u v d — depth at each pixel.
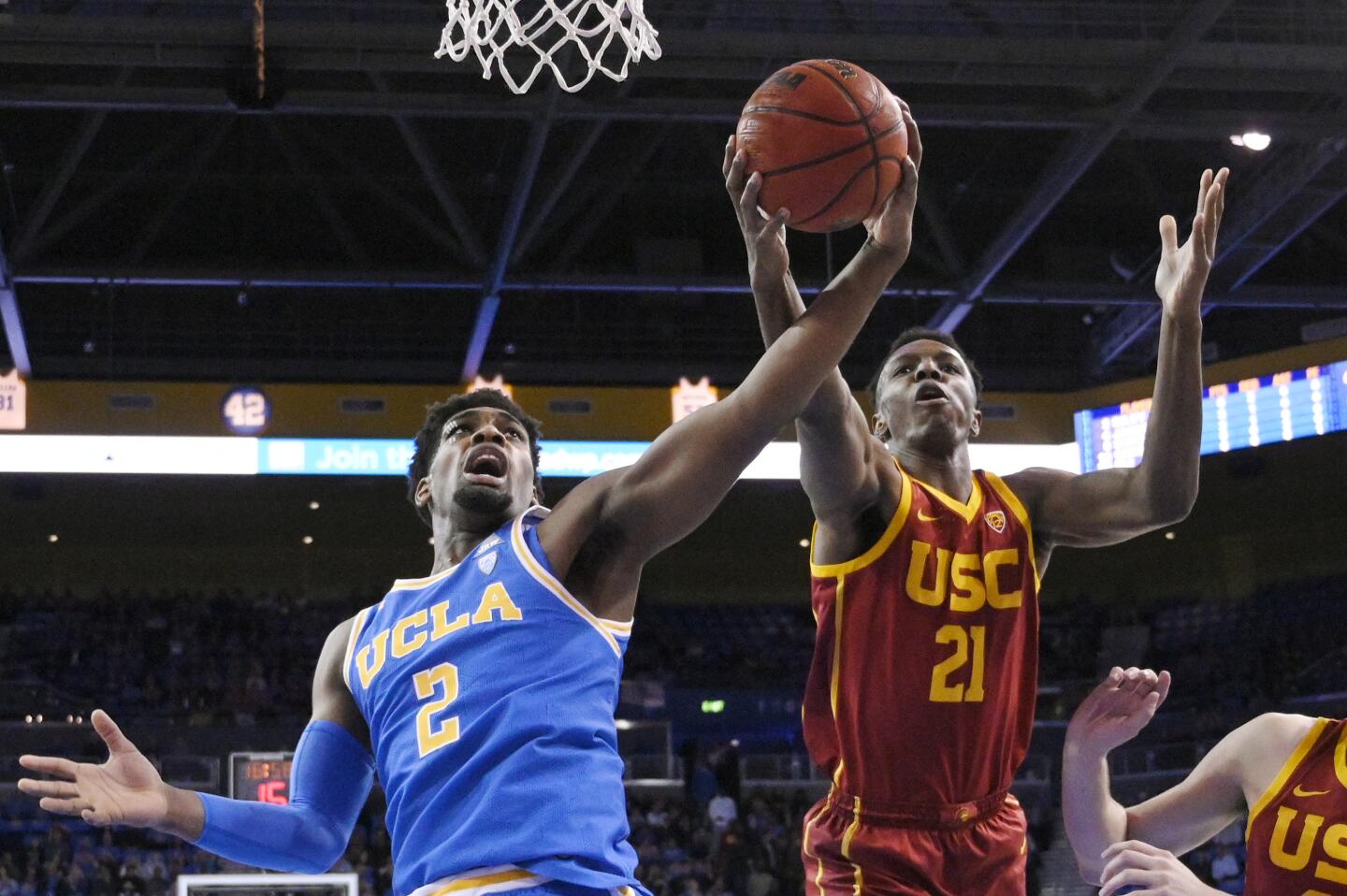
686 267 20.22
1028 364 24.30
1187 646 25.89
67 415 21.34
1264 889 3.60
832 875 4.11
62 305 23.00
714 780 20.22
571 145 19.61
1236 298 20.09
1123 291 20.05
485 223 21.06
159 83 16.91
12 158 19.92
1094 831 3.75
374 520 25.64
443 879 2.81
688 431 3.06
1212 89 16.30
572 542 3.09
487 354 23.95
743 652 26.09
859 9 16.42
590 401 22.30
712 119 16.19
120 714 22.44
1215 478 23.89
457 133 19.83
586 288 19.25
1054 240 22.62
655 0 15.93
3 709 21.28
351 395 22.11
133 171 18.62
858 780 4.08
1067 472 4.42
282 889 9.17
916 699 4.05
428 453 3.65
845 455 3.88
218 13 16.12
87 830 18.52
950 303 19.84
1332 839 3.52
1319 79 16.20
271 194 21.28
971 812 4.07
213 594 27.09
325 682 3.38
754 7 16.09
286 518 25.30
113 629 24.27
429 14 16.36
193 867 17.14
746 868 18.39
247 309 23.38
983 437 22.44
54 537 25.83
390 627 3.17
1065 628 26.69
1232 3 15.30
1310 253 23.08
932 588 4.09
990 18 16.47
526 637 2.98
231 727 21.36
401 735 2.99
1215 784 3.77
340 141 20.00
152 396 21.62
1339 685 23.11
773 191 3.58
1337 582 25.69
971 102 17.20
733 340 23.36
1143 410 22.14
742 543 27.75
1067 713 24.06
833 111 3.57
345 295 23.33
